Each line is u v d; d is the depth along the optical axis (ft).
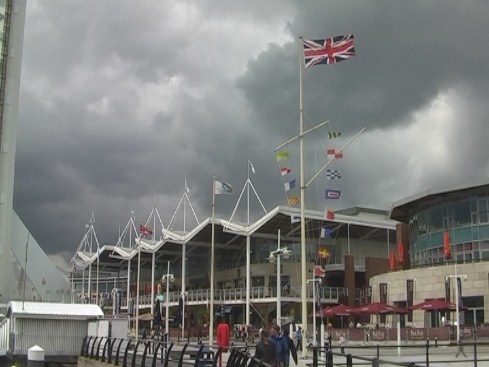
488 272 194.59
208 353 76.54
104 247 387.75
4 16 210.79
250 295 301.63
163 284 374.84
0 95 207.72
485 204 210.38
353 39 115.03
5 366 116.26
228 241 334.24
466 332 172.14
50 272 217.15
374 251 331.36
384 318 238.89
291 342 61.67
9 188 205.77
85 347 122.31
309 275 311.06
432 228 228.84
